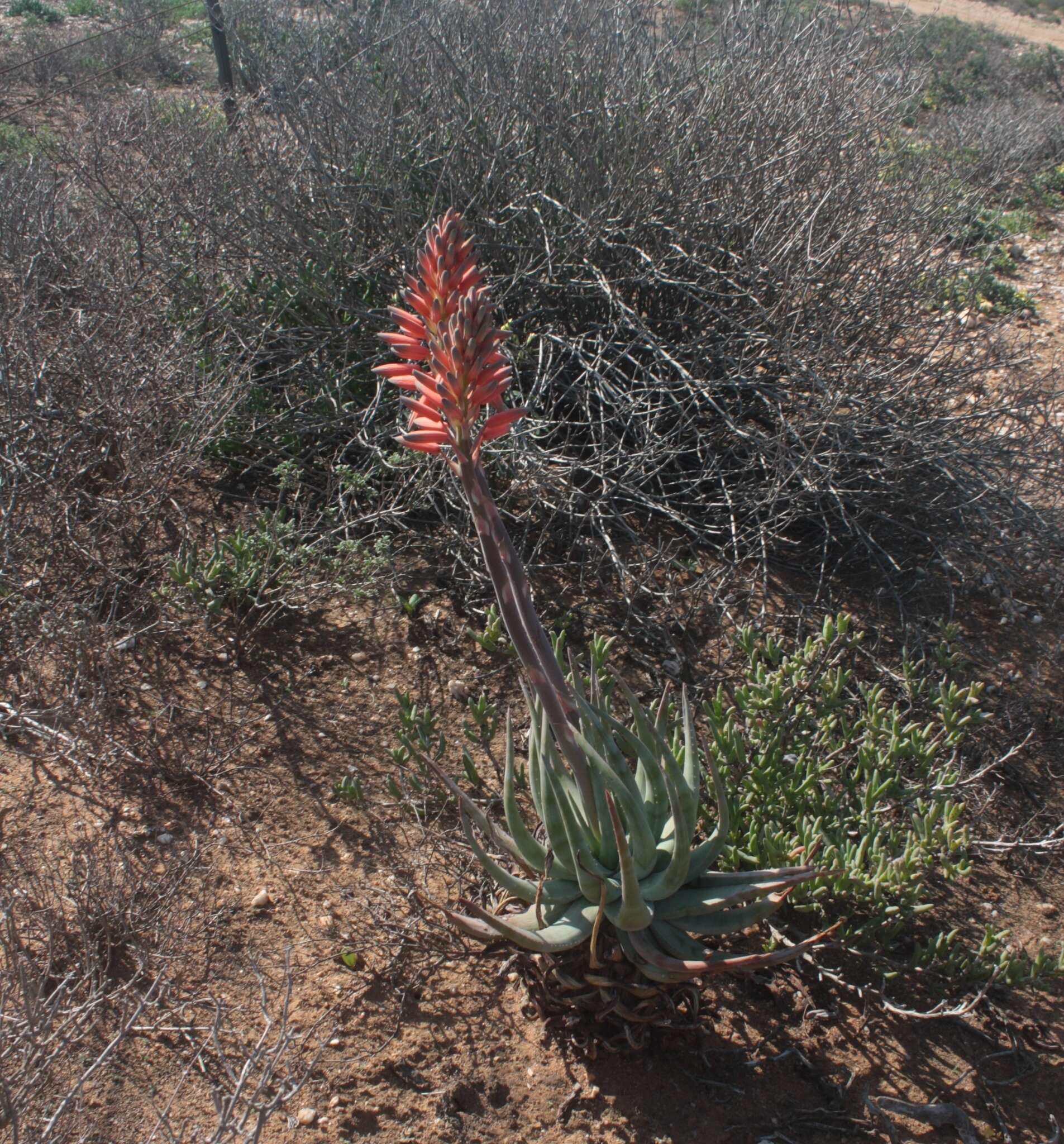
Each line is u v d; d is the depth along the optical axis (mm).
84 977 2576
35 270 5348
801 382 4879
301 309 5434
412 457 4570
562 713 2256
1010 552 4988
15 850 3178
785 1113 2678
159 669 3914
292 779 3559
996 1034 2930
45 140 8328
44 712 3426
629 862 2221
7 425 4125
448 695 3992
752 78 5969
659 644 4328
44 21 15555
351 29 6883
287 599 4121
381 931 3074
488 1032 2824
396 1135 2564
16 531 4008
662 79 6211
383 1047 2760
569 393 5195
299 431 4898
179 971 2891
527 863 2604
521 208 5172
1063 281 8922
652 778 2615
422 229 5152
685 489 5059
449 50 6094
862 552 4953
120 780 3486
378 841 3371
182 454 4258
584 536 4809
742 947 3035
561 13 6453
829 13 7363
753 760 3408
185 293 5395
